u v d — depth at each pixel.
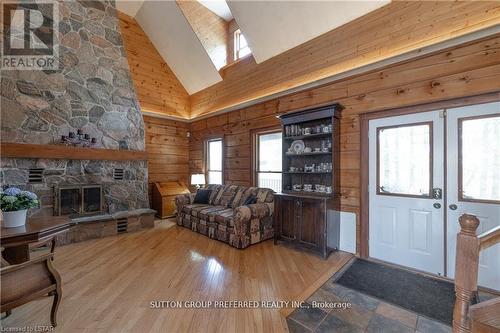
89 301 2.12
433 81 2.70
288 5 3.70
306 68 4.04
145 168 5.03
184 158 6.54
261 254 3.29
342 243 3.45
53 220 2.31
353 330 1.77
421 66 2.79
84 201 4.16
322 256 3.13
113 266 2.88
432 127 2.71
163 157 6.12
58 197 3.88
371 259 3.13
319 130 3.56
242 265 2.92
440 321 1.87
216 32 5.38
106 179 4.47
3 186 3.44
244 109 5.08
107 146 4.52
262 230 3.80
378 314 1.96
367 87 3.24
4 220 2.00
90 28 4.39
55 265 2.90
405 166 2.91
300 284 2.46
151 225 4.71
